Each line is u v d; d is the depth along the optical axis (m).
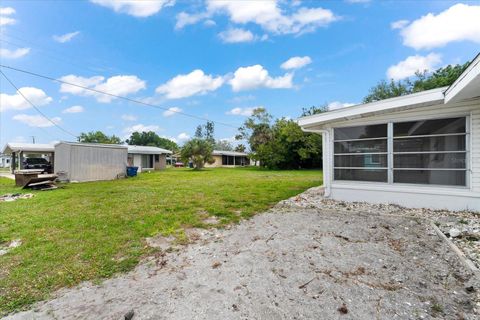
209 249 3.75
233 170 25.25
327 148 7.60
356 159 7.02
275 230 4.56
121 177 15.80
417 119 6.03
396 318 2.11
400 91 27.25
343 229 4.53
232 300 2.41
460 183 5.59
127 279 2.89
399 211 5.80
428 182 5.96
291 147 25.84
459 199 5.56
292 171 22.95
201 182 12.96
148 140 67.12
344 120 7.07
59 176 13.12
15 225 4.97
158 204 6.99
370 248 3.62
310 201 7.23
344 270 2.97
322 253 3.47
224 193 8.95
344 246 3.71
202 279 2.84
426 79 26.59
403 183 6.29
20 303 2.43
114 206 6.76
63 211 6.19
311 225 4.81
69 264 3.25
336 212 5.85
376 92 28.70
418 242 3.85
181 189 10.16
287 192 9.12
